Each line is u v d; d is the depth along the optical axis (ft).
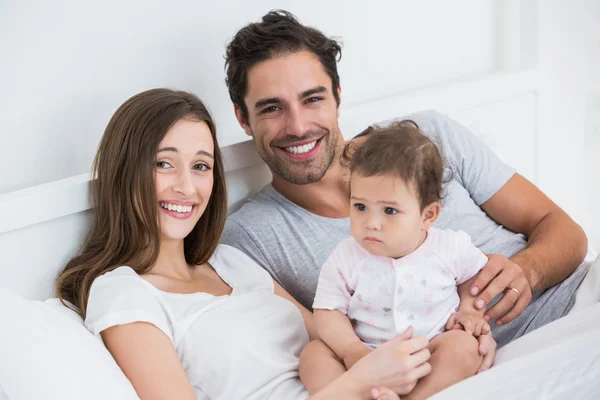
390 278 4.38
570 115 8.95
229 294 4.99
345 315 4.56
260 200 5.87
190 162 4.67
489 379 3.81
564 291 5.54
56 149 5.43
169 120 4.58
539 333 4.45
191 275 5.01
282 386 4.44
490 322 5.32
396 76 7.82
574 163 9.21
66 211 4.75
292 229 5.62
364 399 4.00
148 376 4.03
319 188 5.73
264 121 5.56
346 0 7.20
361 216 4.34
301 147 5.57
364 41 7.43
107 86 5.66
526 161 8.54
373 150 4.28
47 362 3.68
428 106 7.18
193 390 4.22
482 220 6.01
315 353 4.48
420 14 7.91
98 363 3.84
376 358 4.05
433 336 4.40
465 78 8.43
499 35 8.71
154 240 4.64
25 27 5.15
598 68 9.15
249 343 4.51
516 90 8.10
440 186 4.39
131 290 4.28
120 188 4.58
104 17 5.57
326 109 5.59
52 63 5.32
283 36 5.47
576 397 3.64
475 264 4.62
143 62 5.86
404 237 4.29
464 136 6.24
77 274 4.64
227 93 6.49
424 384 4.09
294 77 5.43
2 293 3.88
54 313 4.11
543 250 5.52
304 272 5.51
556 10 8.45
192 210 4.77
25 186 5.28
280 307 4.90
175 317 4.40
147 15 5.83
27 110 5.23
